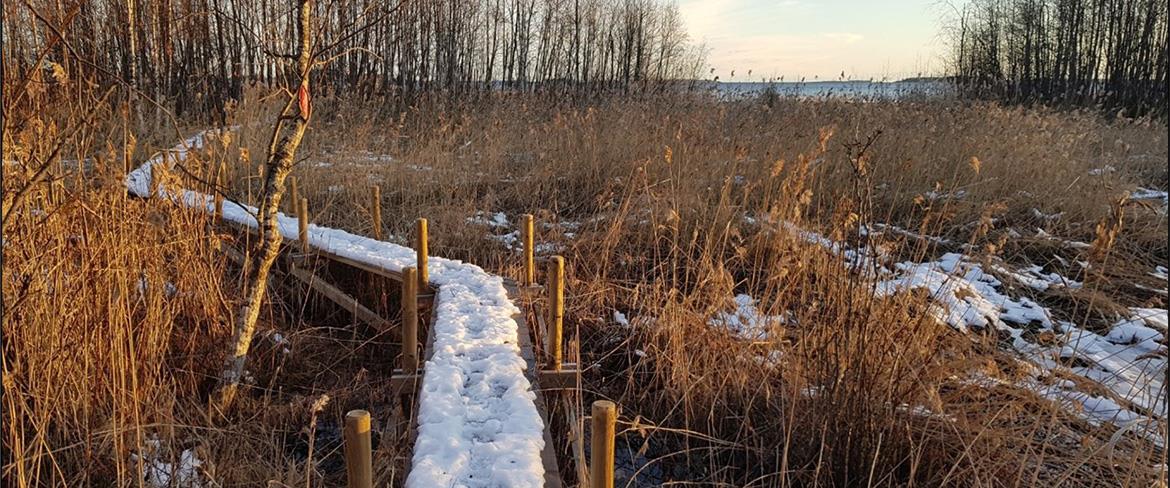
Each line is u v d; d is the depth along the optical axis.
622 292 6.01
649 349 4.88
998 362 4.48
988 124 9.70
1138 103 17.41
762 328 4.67
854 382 3.46
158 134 8.70
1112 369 4.65
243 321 4.13
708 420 4.11
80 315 3.68
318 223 7.88
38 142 3.63
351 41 16.50
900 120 9.77
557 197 8.79
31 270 3.54
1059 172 7.97
